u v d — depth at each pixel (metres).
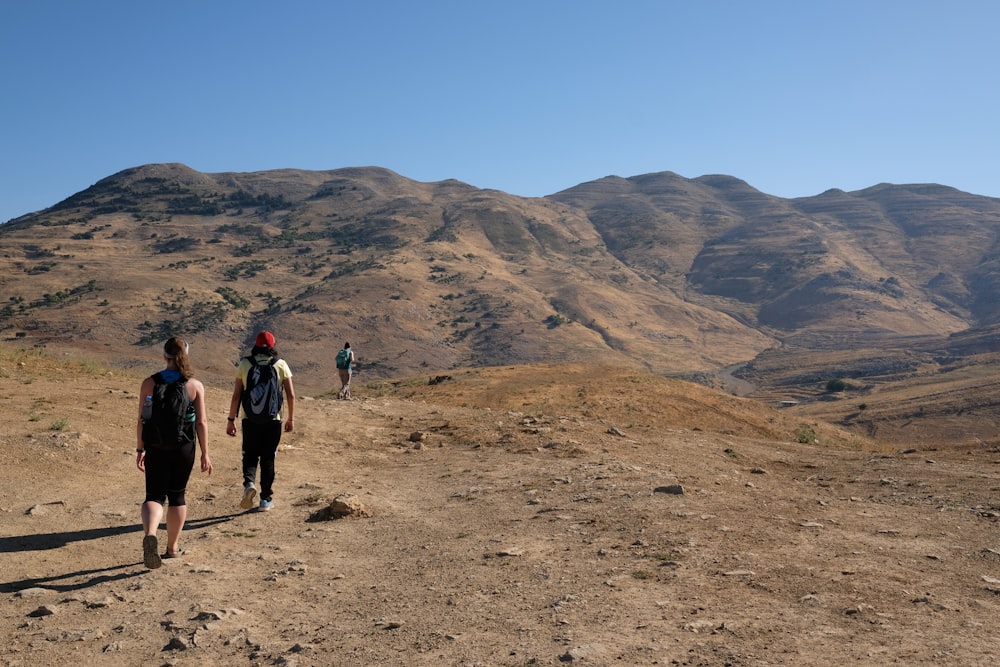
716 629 3.96
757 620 4.10
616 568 5.18
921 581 4.86
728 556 5.42
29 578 5.24
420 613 4.44
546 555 5.61
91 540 6.16
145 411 5.52
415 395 26.80
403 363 193.38
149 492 5.51
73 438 8.89
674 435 13.18
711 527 6.28
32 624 4.41
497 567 5.34
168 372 5.64
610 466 9.38
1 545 5.88
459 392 26.52
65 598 4.84
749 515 6.79
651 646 3.74
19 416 9.88
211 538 6.27
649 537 5.97
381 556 5.82
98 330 178.50
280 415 7.36
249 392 7.11
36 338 170.00
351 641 4.04
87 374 15.52
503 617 4.29
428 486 8.66
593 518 6.70
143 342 176.50
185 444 5.59
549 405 20.83
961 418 116.56
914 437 111.25
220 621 4.37
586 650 3.68
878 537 6.07
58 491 7.38
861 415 128.12
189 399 5.61
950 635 3.84
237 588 5.05
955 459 10.97
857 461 11.16
